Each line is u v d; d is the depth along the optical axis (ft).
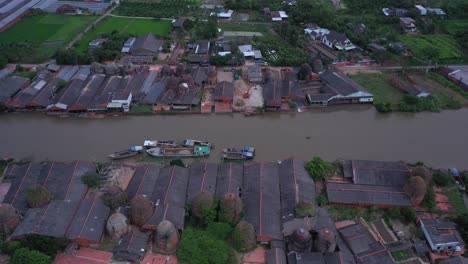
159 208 247.09
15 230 236.43
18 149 323.98
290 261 221.25
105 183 276.00
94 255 229.25
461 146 322.55
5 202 258.78
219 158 310.65
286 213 249.55
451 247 230.89
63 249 230.27
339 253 220.64
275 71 426.10
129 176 284.82
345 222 250.16
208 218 241.14
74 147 325.62
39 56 454.81
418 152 316.40
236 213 241.76
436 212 256.93
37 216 242.78
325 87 389.39
